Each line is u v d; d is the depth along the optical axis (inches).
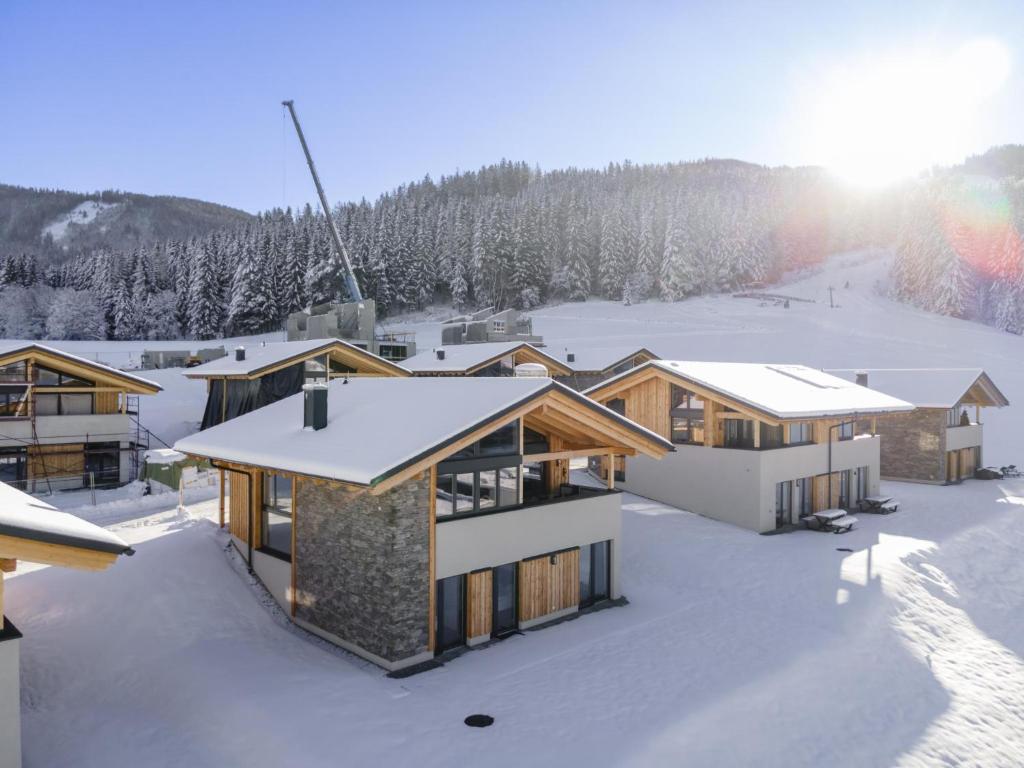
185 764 317.7
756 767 345.1
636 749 345.4
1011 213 3567.9
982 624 601.9
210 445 591.5
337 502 478.9
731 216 4424.2
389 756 326.6
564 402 501.4
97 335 3358.8
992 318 3351.4
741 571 676.1
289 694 383.9
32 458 944.3
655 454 577.6
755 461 835.4
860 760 364.2
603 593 590.2
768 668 459.8
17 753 268.1
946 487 1213.1
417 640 446.3
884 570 681.0
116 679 413.4
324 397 528.4
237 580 571.8
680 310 3671.3
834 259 5339.6
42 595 505.7
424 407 507.8
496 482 506.9
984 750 392.8
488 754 334.0
